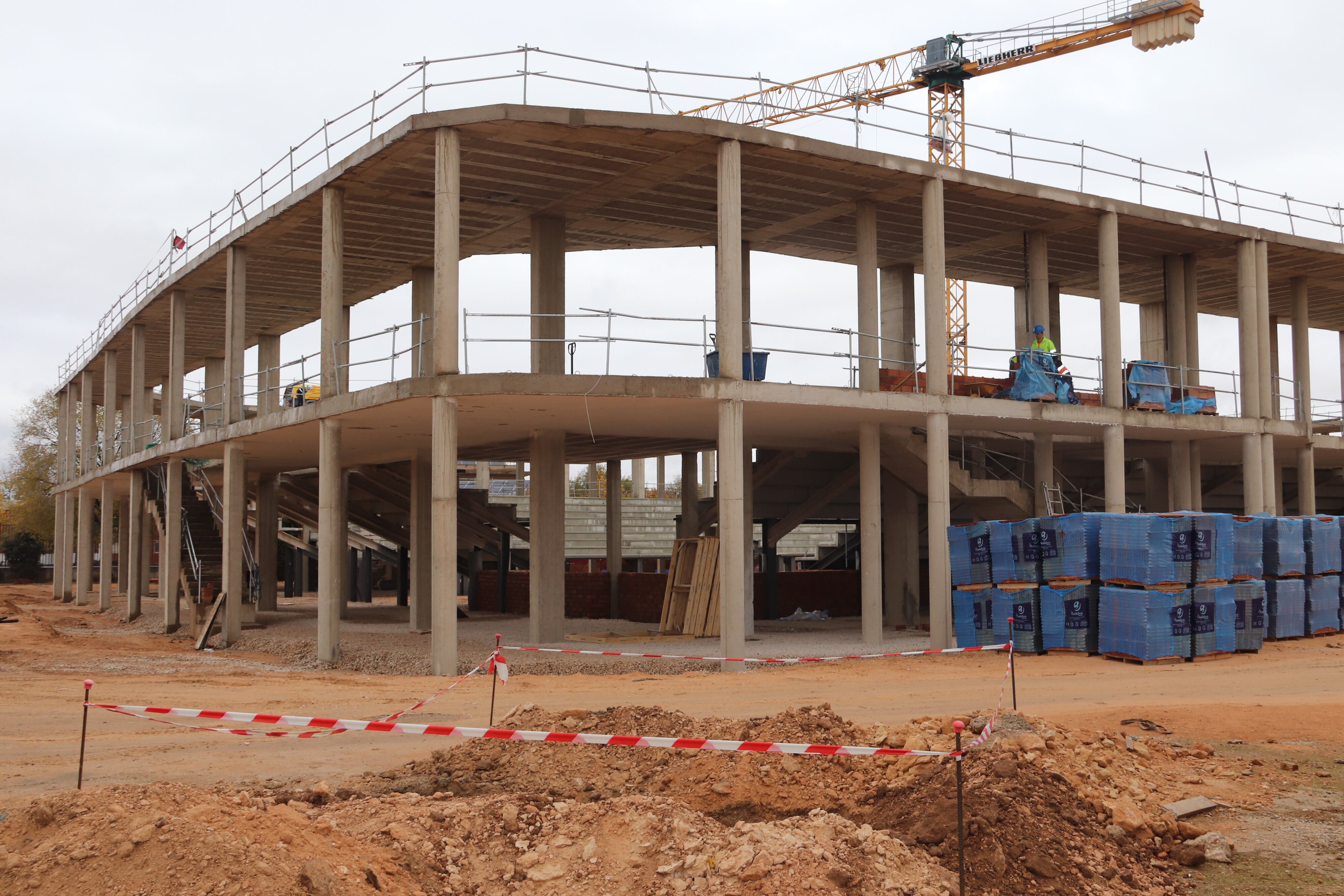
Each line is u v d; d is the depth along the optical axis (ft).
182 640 89.25
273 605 112.06
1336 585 76.07
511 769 33.50
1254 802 31.07
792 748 26.78
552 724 35.86
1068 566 64.49
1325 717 41.83
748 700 48.16
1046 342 77.41
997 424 76.48
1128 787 30.91
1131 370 81.61
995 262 94.58
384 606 128.36
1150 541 60.95
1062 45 197.26
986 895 24.02
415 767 34.58
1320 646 69.92
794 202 74.74
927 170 68.54
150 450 101.40
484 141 60.34
